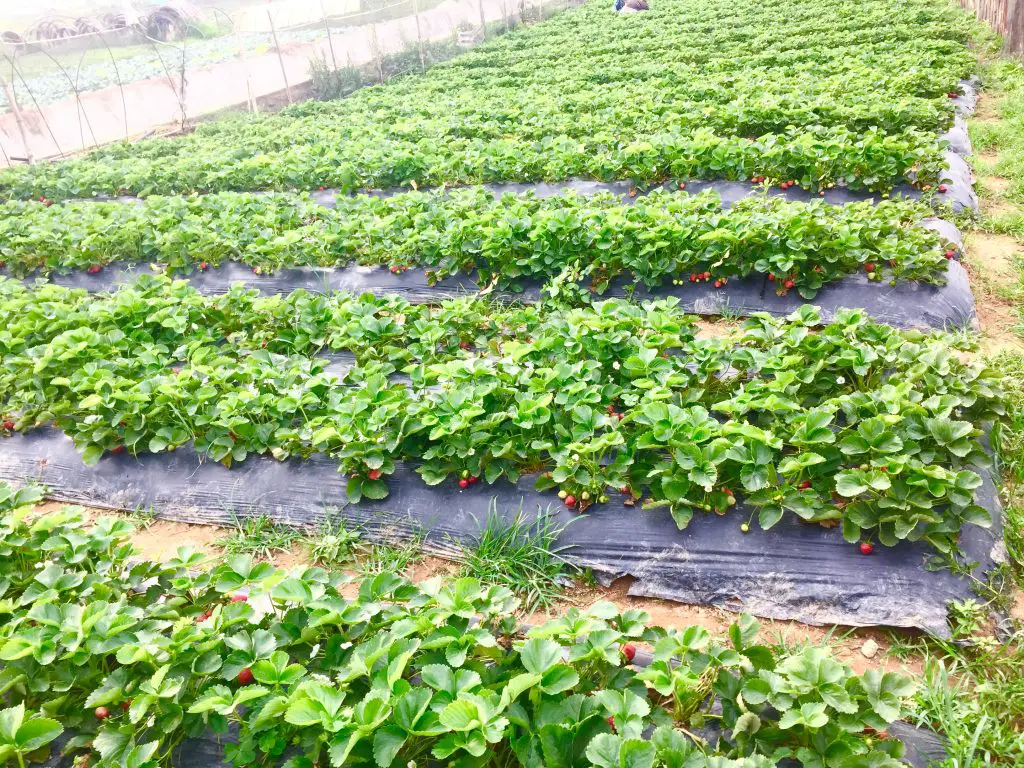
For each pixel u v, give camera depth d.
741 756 3.11
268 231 9.70
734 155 10.02
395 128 15.15
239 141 16.94
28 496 4.94
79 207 12.21
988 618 4.05
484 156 11.66
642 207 8.29
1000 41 17.31
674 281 7.95
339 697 3.07
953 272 7.43
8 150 20.27
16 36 31.23
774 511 4.48
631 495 5.00
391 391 5.59
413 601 3.74
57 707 3.54
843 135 9.84
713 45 20.86
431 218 9.23
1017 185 9.70
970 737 3.37
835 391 5.53
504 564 4.84
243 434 5.82
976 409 5.05
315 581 3.91
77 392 6.52
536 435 5.31
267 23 40.91
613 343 5.87
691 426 4.77
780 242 7.41
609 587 4.76
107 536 4.43
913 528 4.23
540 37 27.58
